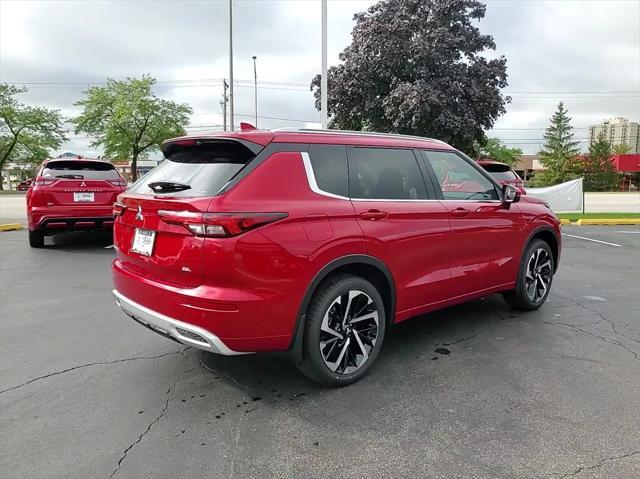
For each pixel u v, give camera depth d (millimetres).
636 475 2385
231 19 22203
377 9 18406
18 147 47312
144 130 42469
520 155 88500
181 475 2398
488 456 2541
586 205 25469
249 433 2770
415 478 2373
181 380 3453
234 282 2791
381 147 3711
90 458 2533
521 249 4762
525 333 4418
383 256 3453
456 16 17812
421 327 4590
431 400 3150
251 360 3805
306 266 3004
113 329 4523
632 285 6340
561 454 2555
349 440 2695
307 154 3230
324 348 3227
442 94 16891
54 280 6453
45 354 3920
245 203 2840
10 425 2846
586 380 3436
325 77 13594
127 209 3402
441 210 3914
